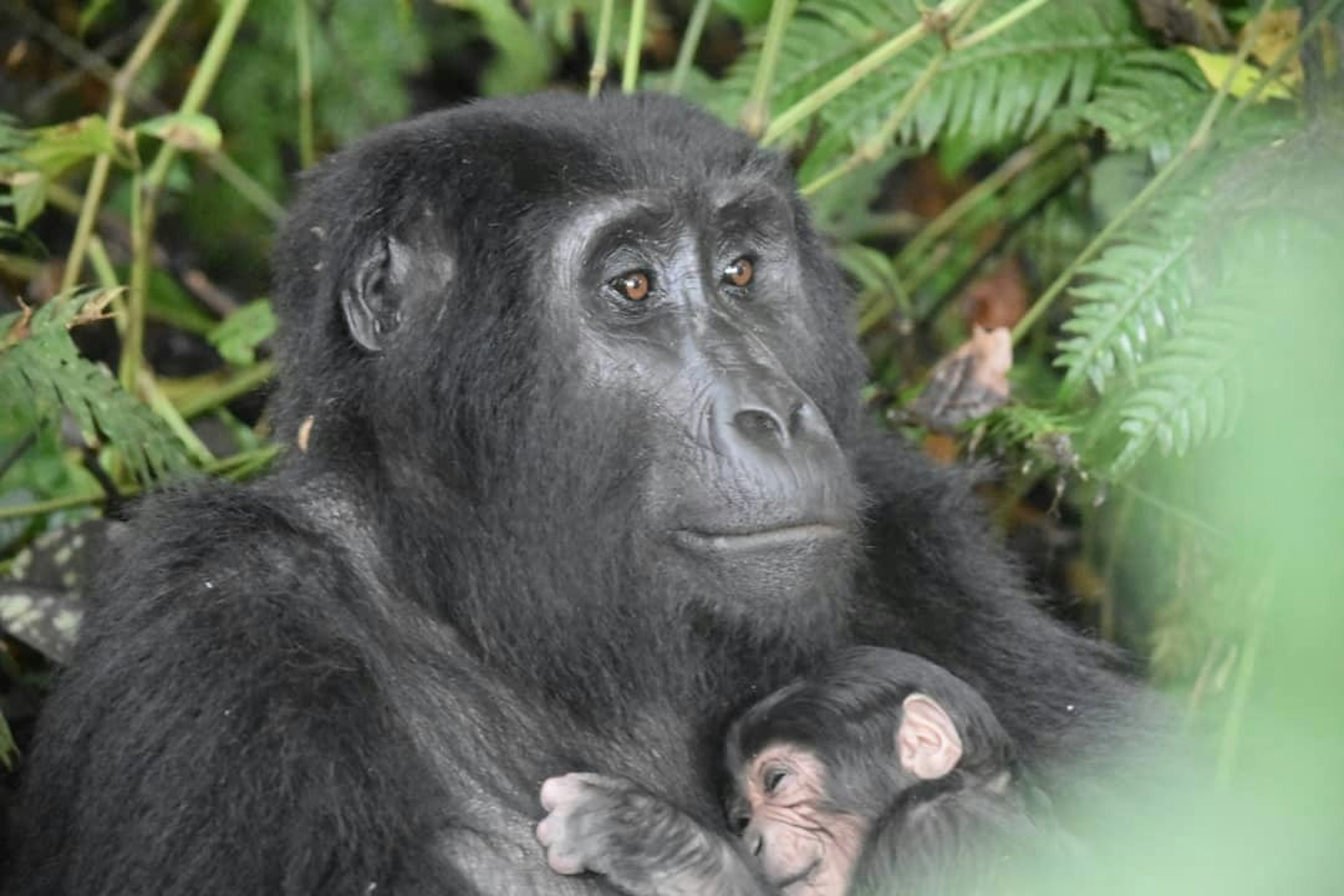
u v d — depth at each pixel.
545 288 7.40
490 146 7.56
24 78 15.32
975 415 10.54
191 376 14.03
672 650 7.46
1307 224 9.02
